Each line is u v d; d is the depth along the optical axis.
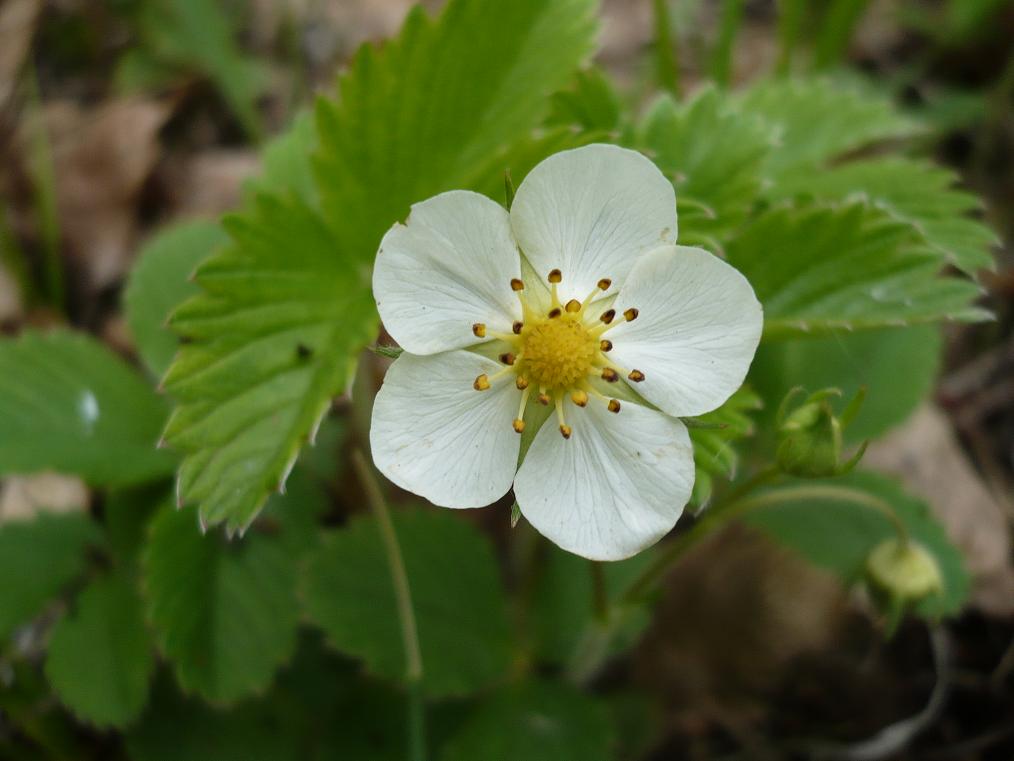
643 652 0.09
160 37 0.13
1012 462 0.10
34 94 0.11
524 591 0.08
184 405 0.06
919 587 0.07
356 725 0.08
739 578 0.09
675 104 0.07
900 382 0.09
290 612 0.08
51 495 0.09
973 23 0.12
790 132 0.09
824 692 0.09
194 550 0.08
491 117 0.07
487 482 0.06
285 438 0.06
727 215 0.07
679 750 0.09
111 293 0.11
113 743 0.08
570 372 0.06
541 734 0.08
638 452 0.06
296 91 0.12
